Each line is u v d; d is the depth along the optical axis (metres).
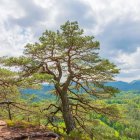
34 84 24.00
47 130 22.78
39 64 26.25
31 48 25.89
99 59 26.52
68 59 26.59
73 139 23.62
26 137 20.03
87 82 27.59
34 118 24.78
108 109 27.44
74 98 28.39
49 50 25.95
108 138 26.50
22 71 25.09
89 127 27.61
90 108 28.14
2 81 23.23
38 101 27.00
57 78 27.28
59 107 27.70
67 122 27.08
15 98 26.16
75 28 25.83
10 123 23.98
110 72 26.25
